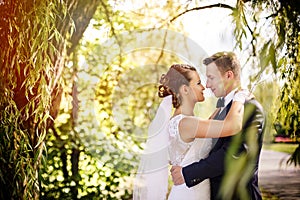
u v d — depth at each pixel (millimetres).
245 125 2361
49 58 2201
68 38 2648
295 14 2037
